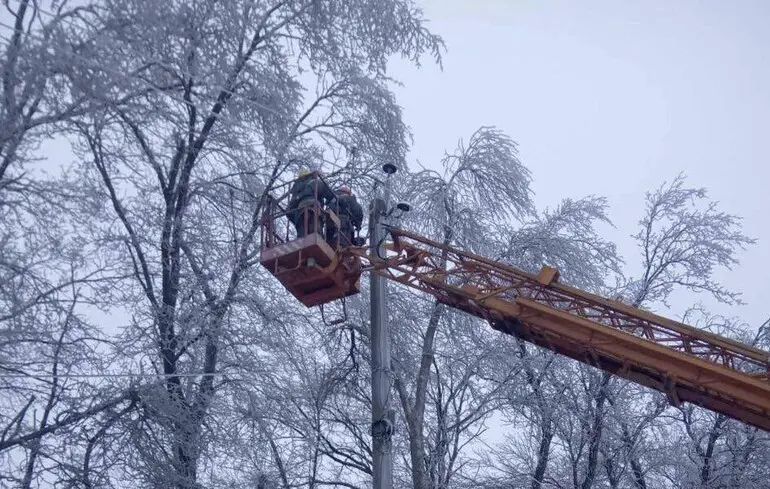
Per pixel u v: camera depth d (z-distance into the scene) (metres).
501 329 13.12
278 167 13.81
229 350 13.35
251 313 13.54
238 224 13.75
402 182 15.78
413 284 13.28
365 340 15.54
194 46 11.62
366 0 13.82
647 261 17.34
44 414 11.62
